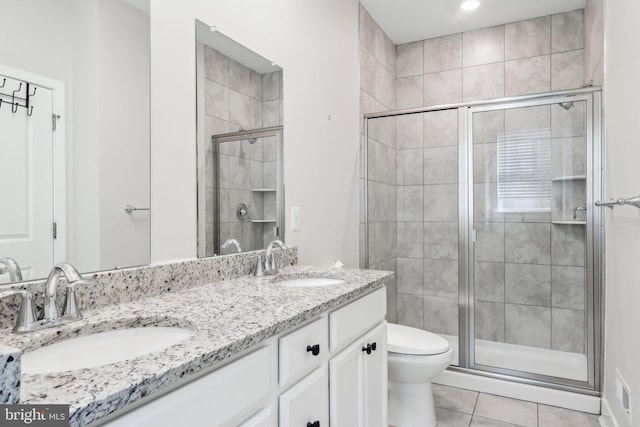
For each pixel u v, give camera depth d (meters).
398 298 2.90
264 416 0.89
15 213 0.92
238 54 1.65
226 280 1.50
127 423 0.58
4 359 0.46
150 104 1.26
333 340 1.20
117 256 1.15
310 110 2.15
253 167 1.73
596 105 2.25
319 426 1.08
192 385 0.70
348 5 2.58
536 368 2.42
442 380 2.55
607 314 1.98
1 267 0.89
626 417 1.61
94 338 0.90
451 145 2.69
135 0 1.22
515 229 2.51
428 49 3.30
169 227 1.32
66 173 1.03
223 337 0.78
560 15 2.88
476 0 2.70
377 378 1.54
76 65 1.06
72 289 0.92
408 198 2.86
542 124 2.41
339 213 2.45
